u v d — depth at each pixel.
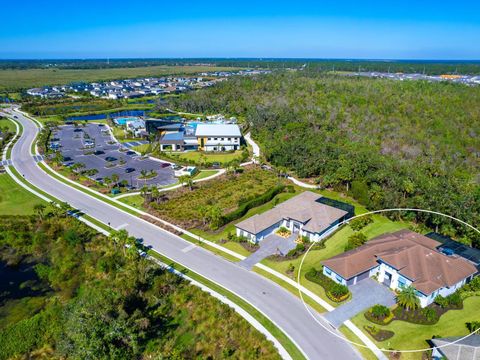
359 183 66.25
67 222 58.31
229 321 36.97
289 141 93.19
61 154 97.00
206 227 56.88
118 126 131.62
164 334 36.12
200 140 99.38
